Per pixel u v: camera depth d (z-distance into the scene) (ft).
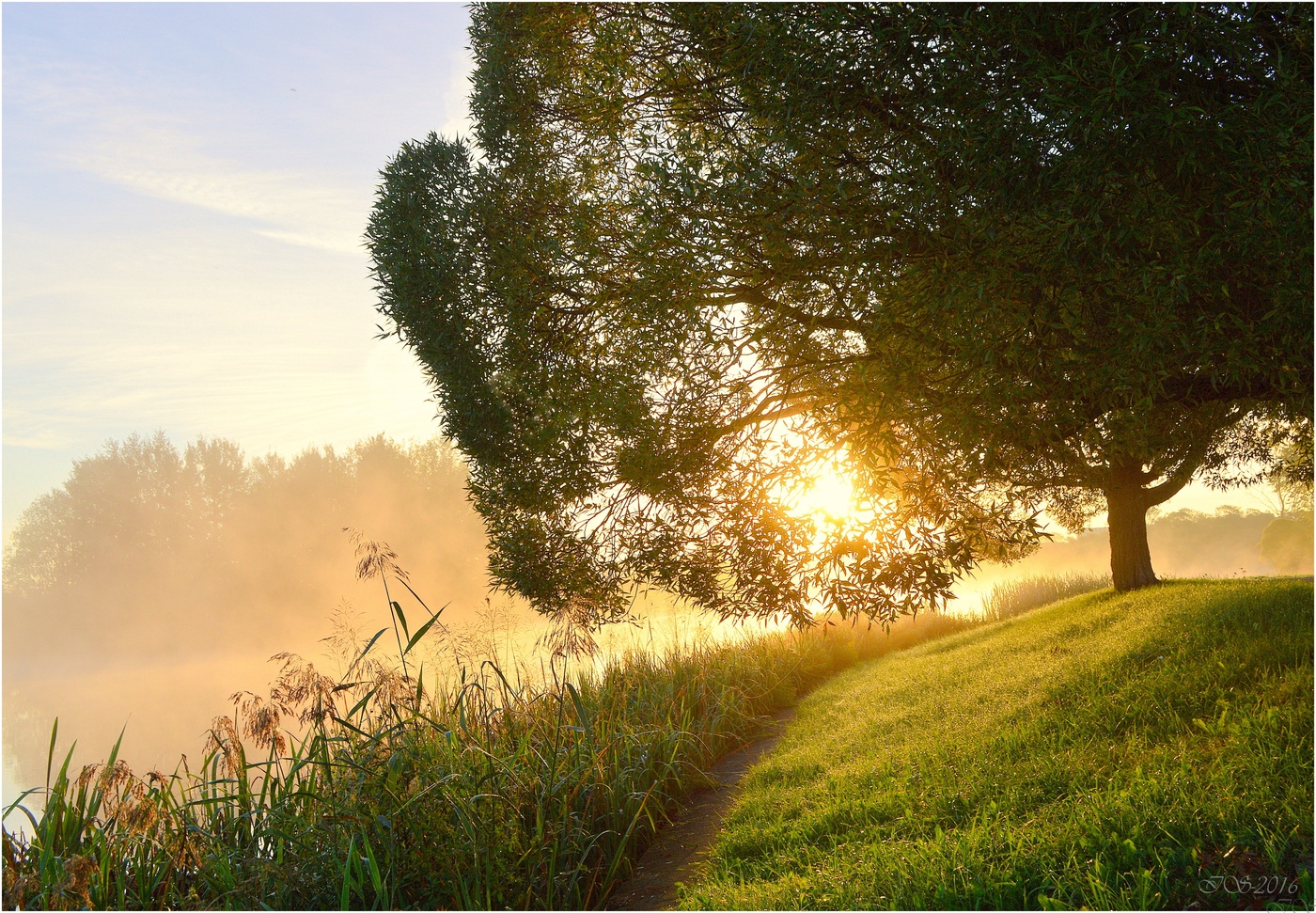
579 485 23.30
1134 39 12.10
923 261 14.49
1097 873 11.25
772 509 19.89
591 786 18.56
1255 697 16.81
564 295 23.72
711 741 28.96
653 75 21.18
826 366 17.99
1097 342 14.39
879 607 18.33
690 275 17.47
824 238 16.07
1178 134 11.73
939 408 15.40
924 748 20.30
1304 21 11.80
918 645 50.88
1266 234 11.96
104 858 13.61
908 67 14.19
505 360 24.57
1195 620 26.25
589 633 24.94
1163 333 12.83
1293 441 38.55
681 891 15.56
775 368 19.63
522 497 24.73
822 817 17.16
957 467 17.11
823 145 15.87
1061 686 22.30
